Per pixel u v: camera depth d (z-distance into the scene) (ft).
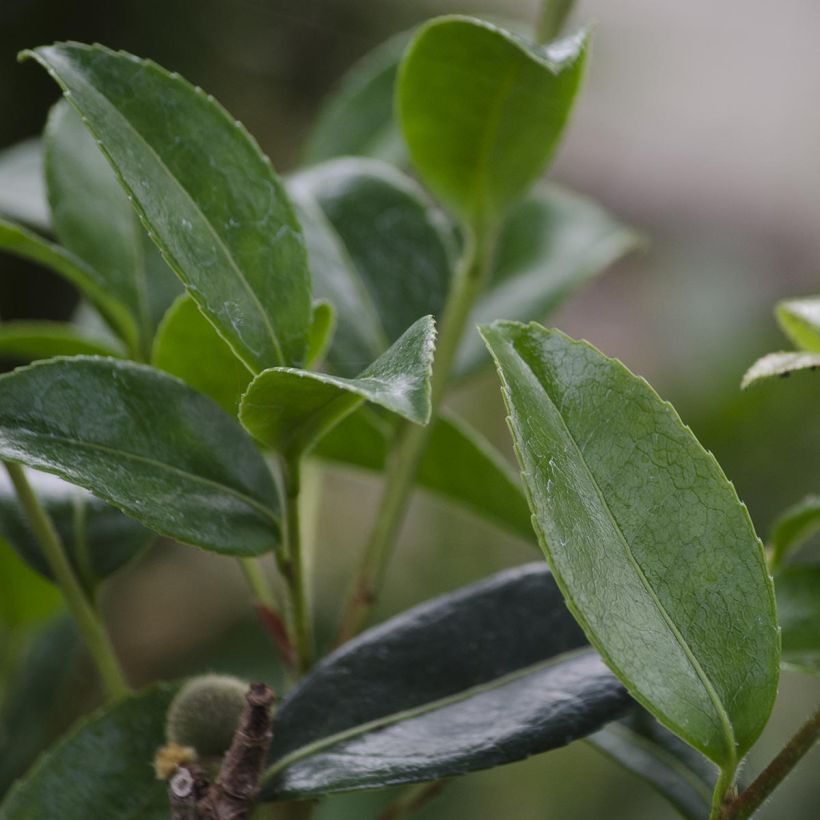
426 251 1.68
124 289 1.58
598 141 6.15
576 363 1.28
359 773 1.34
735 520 1.29
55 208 1.59
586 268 1.76
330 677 1.38
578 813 2.97
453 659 1.39
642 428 1.29
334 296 1.65
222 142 1.36
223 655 3.24
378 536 1.53
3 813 1.40
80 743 1.41
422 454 1.61
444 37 1.45
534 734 1.35
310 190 1.69
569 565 1.25
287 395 1.30
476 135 1.51
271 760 1.36
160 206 1.33
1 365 2.99
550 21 1.56
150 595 3.37
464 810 2.92
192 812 1.30
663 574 1.28
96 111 1.33
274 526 1.36
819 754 2.81
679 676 1.27
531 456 1.25
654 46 6.34
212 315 1.32
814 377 3.28
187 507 1.33
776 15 6.37
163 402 1.35
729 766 1.28
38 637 1.77
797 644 1.47
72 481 1.30
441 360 1.55
